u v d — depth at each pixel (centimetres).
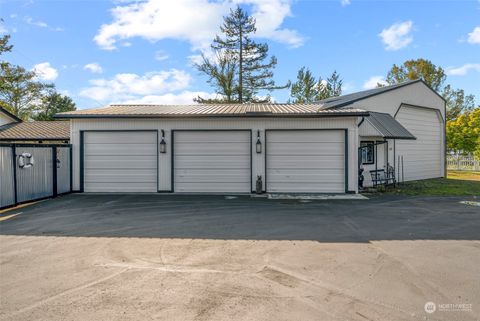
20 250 527
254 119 1223
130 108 1441
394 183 1460
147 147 1244
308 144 1212
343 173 1205
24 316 314
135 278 409
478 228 670
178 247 541
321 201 1030
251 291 369
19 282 398
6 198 909
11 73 3009
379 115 1515
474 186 1458
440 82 3167
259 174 1222
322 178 1210
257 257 488
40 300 348
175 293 364
